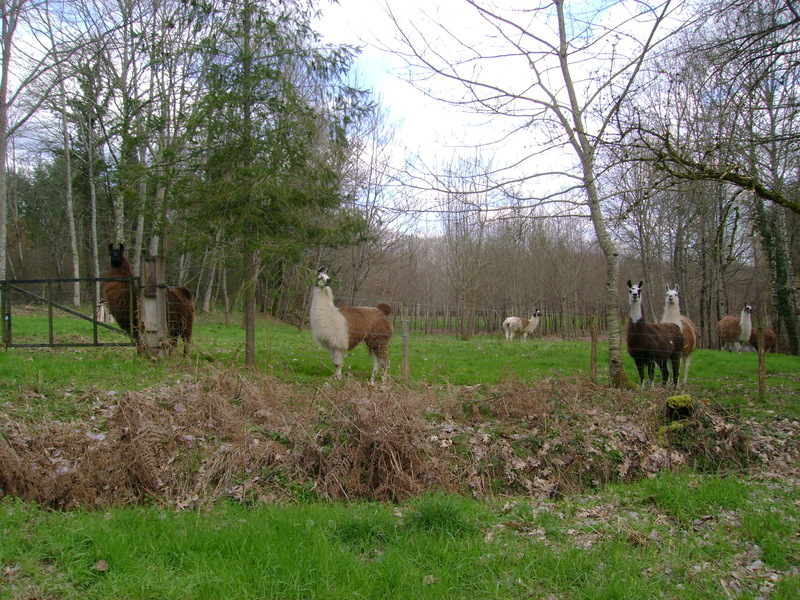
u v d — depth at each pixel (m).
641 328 9.98
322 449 6.08
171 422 6.26
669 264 26.75
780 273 19.53
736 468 6.75
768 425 8.00
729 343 21.55
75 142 26.00
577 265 32.28
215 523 4.67
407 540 4.32
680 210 13.10
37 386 7.35
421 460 6.12
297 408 6.91
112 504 5.17
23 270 34.91
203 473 5.68
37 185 34.09
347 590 3.63
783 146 9.06
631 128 7.26
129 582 3.55
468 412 7.47
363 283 30.06
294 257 10.01
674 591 3.70
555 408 7.57
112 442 5.76
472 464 6.31
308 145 10.29
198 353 10.05
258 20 10.00
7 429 5.69
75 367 8.74
